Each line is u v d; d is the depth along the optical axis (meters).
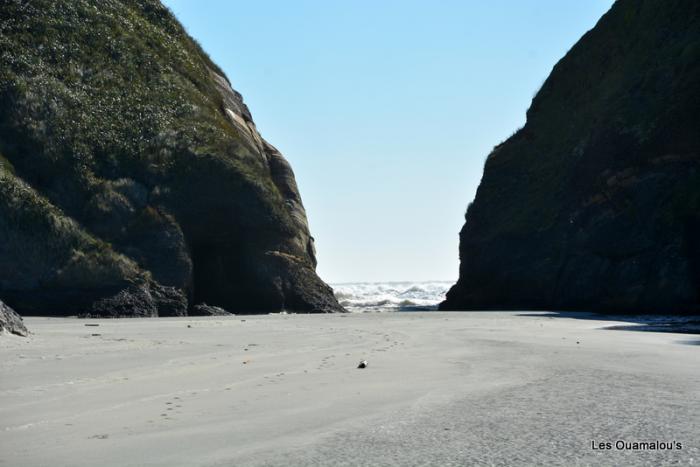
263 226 53.78
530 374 14.34
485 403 10.98
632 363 16.31
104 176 50.59
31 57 53.44
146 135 53.69
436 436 8.73
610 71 61.19
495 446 8.19
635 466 7.30
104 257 46.44
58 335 23.11
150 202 50.66
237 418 9.85
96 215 48.56
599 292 50.72
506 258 60.72
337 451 7.98
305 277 55.12
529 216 60.62
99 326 29.98
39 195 47.28
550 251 57.19
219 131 57.62
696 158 48.66
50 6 57.56
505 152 68.38
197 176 52.72
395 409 10.48
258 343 21.53
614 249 50.72
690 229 46.81
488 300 61.59
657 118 51.19
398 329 28.89
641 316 42.56
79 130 51.41
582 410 10.37
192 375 13.96
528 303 57.84
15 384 12.64
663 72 53.50
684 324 33.62
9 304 44.03
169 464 7.45
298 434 8.86
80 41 57.09
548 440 8.47
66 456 7.80
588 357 17.64
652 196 49.53
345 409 10.49
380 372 14.59
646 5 59.91
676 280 45.88
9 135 49.31
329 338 23.75
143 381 13.12
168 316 46.56
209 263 53.34
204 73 66.38
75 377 13.53
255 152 65.31
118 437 8.71
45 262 45.22
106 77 56.03
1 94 50.19
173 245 49.38
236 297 53.19
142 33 62.72
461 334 25.94
